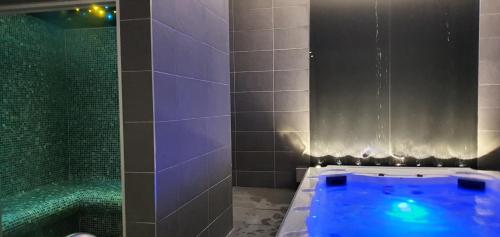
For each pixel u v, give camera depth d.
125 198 2.06
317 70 4.87
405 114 4.66
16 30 2.87
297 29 4.88
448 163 4.59
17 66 2.88
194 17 2.57
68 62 3.31
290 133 4.98
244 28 5.02
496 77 4.38
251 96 5.06
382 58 4.69
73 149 3.34
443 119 4.57
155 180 2.02
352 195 4.00
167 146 2.16
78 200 2.84
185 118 2.41
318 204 3.41
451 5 4.50
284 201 4.35
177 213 2.29
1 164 2.73
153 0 1.99
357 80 4.77
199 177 2.65
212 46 2.94
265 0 4.95
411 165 4.67
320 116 4.89
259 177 5.10
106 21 3.14
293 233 2.26
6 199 2.72
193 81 2.55
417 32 4.60
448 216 3.34
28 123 2.97
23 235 2.59
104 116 3.27
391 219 3.29
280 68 4.96
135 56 2.00
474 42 4.45
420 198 3.88
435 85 4.58
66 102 3.32
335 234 2.97
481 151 4.46
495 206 3.57
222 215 3.14
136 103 2.01
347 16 4.77
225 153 3.24
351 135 4.81
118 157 3.27
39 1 2.16
